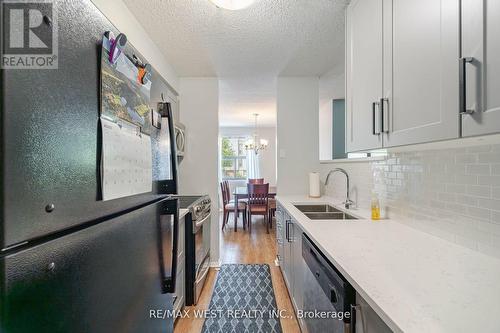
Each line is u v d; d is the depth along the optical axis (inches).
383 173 72.6
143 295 30.0
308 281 57.9
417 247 45.5
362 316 32.8
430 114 37.2
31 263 15.6
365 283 32.0
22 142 15.1
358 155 128.6
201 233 103.3
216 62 109.0
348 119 66.4
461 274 34.6
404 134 43.3
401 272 35.2
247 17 75.6
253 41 90.3
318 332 48.4
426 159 54.7
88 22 21.2
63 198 18.1
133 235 27.9
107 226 23.0
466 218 44.8
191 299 91.1
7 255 14.3
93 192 21.4
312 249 53.1
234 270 121.3
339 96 161.3
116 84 25.2
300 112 126.9
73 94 19.2
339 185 107.4
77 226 19.7
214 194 126.7
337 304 37.8
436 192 51.8
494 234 39.9
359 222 65.5
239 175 313.1
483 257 40.7
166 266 38.2
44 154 16.6
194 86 127.1
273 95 161.6
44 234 16.6
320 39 88.7
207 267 114.2
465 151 44.9
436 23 36.0
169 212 38.2
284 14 74.0
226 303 92.4
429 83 37.4
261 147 270.7
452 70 33.1
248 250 150.1
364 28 57.5
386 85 48.6
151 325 32.0
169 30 82.4
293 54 101.0
